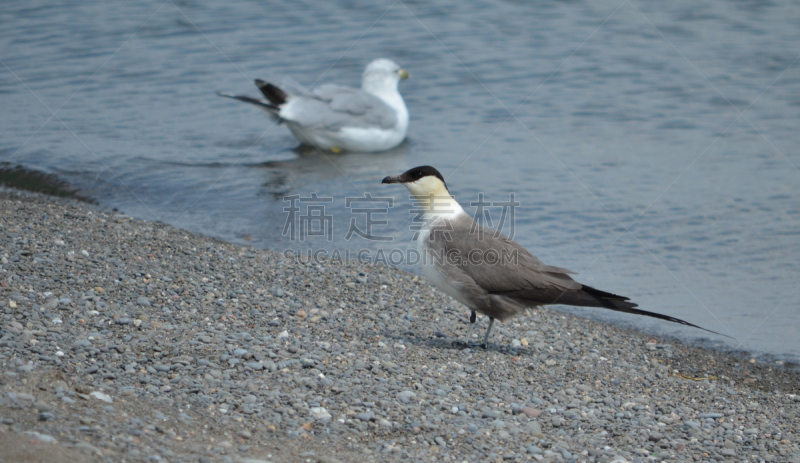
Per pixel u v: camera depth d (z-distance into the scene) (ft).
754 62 80.33
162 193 56.34
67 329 30.12
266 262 43.57
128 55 83.87
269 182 59.21
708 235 50.55
